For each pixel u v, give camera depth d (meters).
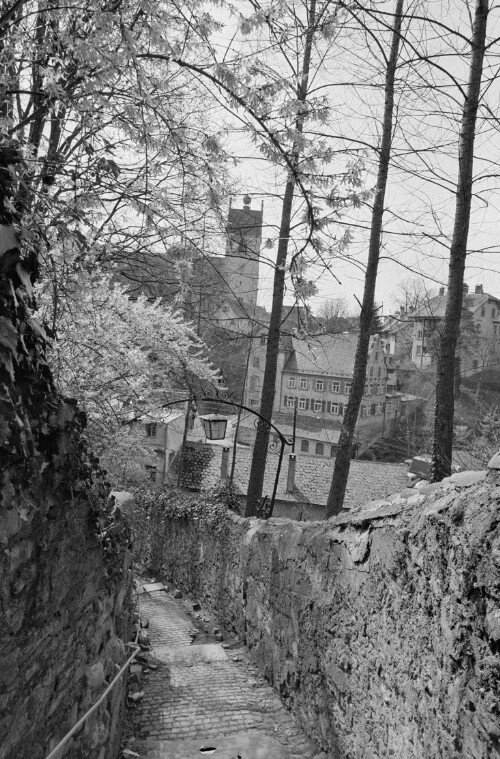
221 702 5.64
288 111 2.99
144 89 2.95
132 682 6.04
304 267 3.37
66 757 2.83
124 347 7.62
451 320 6.71
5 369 2.04
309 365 41.34
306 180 3.12
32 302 2.46
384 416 38.97
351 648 4.07
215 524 10.18
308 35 3.25
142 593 11.98
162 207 3.64
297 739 4.87
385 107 7.69
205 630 9.20
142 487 15.66
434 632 2.80
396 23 5.22
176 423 22.86
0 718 2.06
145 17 2.82
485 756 2.24
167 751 4.32
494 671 2.21
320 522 5.49
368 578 3.83
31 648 2.35
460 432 17.97
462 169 6.57
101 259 4.07
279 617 6.14
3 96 2.76
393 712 3.30
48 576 2.54
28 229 2.27
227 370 23.81
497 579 2.21
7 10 2.76
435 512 2.84
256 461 10.88
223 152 3.42
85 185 3.15
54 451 2.52
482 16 6.34
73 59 2.85
